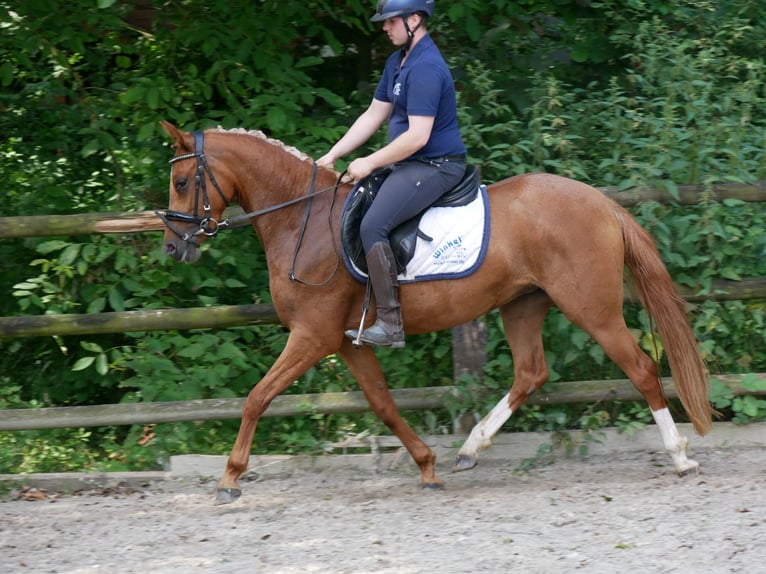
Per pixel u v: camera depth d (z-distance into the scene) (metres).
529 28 8.56
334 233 5.87
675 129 7.07
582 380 7.15
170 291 7.36
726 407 7.25
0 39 7.71
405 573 4.66
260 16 7.86
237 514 5.88
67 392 8.00
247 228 7.38
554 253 5.83
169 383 6.95
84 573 4.88
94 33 8.12
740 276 6.90
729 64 8.09
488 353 6.96
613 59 8.71
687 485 5.98
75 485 6.62
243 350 7.24
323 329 5.90
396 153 5.57
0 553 5.25
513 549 4.94
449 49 8.50
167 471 6.88
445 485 6.36
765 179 6.96
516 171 7.09
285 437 6.89
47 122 8.61
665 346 6.07
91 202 8.48
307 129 7.62
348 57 9.29
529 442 6.86
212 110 8.04
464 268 5.81
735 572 4.47
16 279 7.84
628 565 4.63
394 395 6.79
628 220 6.01
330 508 5.91
